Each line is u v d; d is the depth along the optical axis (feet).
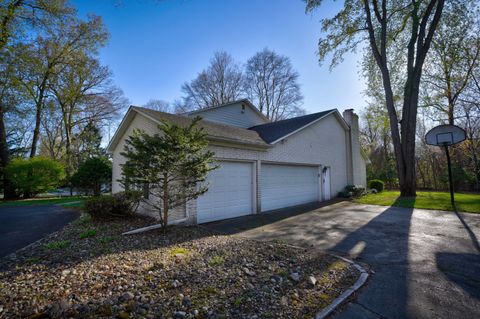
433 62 56.24
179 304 8.55
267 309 8.53
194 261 12.72
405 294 9.89
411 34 46.11
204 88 97.35
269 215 28.76
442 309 8.79
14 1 45.03
